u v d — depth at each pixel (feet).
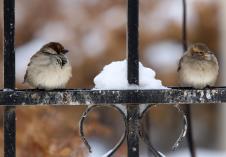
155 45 55.16
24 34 55.21
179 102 20.92
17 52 53.31
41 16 55.52
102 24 55.16
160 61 54.85
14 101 20.66
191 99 20.98
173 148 21.44
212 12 57.52
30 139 35.58
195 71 29.50
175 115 59.98
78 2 55.62
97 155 54.39
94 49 54.85
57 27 55.31
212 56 29.86
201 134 63.10
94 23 55.21
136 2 20.94
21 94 20.67
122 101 20.66
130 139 20.94
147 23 55.21
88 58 54.75
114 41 54.90
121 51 54.80
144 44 55.06
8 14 20.81
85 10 55.47
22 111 35.94
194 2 57.41
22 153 35.42
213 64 29.66
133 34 20.97
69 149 35.06
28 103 20.71
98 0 55.47
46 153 35.22
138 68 20.99
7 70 20.80
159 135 60.29
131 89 20.74
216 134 62.59
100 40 54.90
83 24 55.21
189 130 27.78
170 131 60.23
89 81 54.70
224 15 56.95
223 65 57.47
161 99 20.80
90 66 54.80
